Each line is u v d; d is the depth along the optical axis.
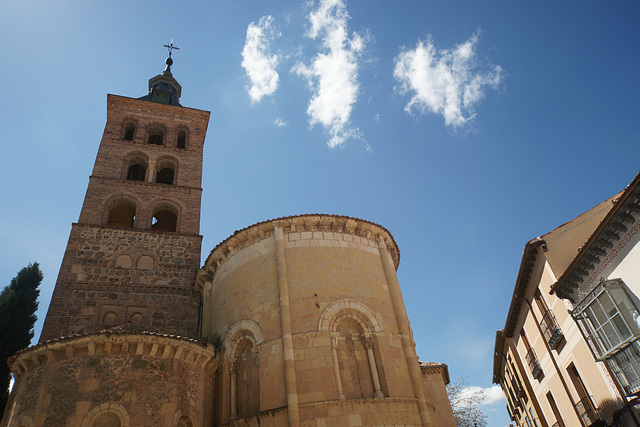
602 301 18.61
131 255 29.45
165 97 44.34
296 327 19.73
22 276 30.86
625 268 17.61
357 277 21.67
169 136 38.78
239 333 21.03
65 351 17.31
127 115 38.72
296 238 22.33
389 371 19.50
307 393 18.11
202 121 41.06
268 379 18.86
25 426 16.31
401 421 18.30
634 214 16.69
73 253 28.38
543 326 26.86
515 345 35.91
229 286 22.78
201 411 18.81
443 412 30.84
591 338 19.89
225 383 20.23
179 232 31.75
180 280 29.22
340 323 20.47
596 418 22.42
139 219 31.84
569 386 25.30
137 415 16.58
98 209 31.41
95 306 26.67
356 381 19.19
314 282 20.92
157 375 17.77
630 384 18.16
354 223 23.17
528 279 26.98
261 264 21.97
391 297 22.16
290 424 17.23
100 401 16.41
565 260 23.41
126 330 18.03
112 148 35.69
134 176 37.72
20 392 17.55
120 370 17.23
